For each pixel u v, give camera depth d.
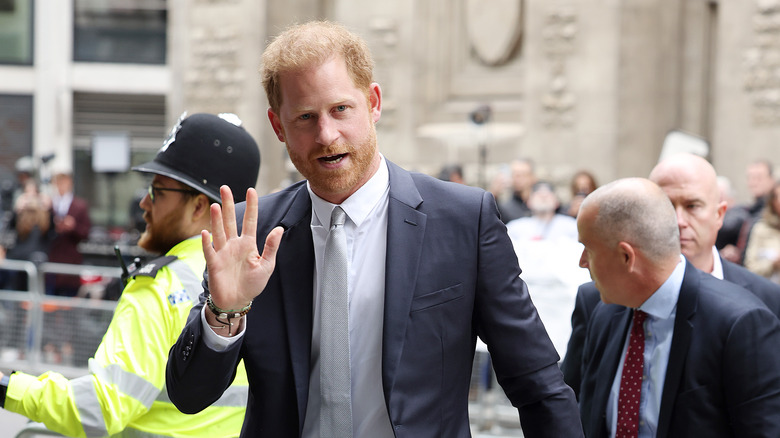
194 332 2.17
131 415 2.68
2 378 2.68
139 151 19.83
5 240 11.33
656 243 2.68
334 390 2.22
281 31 2.27
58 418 2.63
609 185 2.77
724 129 10.85
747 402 2.57
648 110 11.22
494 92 12.16
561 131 11.45
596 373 2.91
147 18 19.70
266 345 2.26
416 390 2.21
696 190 3.25
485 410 6.27
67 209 11.13
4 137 19.64
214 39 13.77
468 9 12.31
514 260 2.35
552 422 2.29
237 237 2.15
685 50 11.42
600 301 3.10
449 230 2.28
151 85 19.69
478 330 2.35
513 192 8.61
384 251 2.28
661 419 2.68
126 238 13.73
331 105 2.14
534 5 11.59
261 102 13.47
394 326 2.20
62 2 19.58
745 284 3.30
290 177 11.02
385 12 12.58
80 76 19.70
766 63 10.59
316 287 2.29
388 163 2.37
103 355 2.70
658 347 2.74
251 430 2.29
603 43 11.27
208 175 2.96
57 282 8.40
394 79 12.52
